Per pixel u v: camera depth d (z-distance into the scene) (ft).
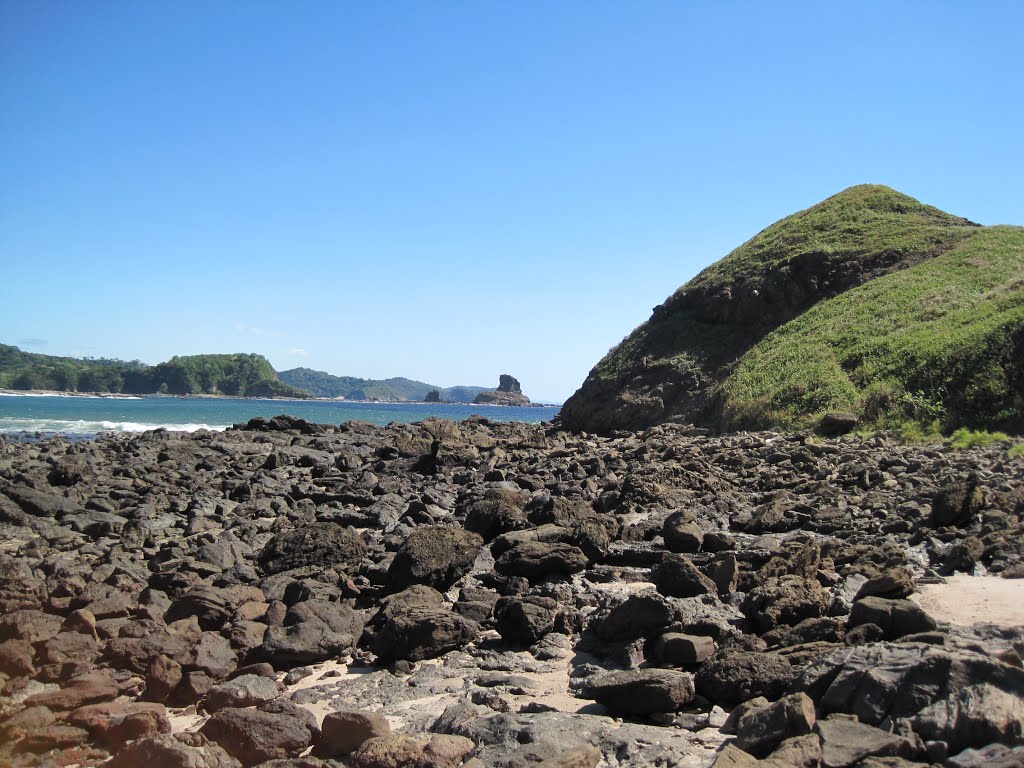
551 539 41.98
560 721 23.22
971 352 97.91
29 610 31.91
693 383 147.43
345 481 75.15
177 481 74.33
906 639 25.34
